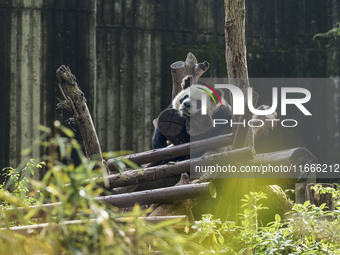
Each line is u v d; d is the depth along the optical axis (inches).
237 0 228.1
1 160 493.7
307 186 283.0
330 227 208.4
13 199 89.2
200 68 340.5
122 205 234.5
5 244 86.4
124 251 84.0
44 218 180.4
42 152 492.1
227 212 233.5
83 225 93.4
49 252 83.5
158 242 88.4
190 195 222.2
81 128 318.7
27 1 502.6
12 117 497.4
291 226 194.7
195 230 189.8
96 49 526.3
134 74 533.0
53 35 505.0
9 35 501.4
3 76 499.5
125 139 527.2
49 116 499.8
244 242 184.1
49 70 503.2
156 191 229.8
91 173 82.9
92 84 509.7
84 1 510.6
